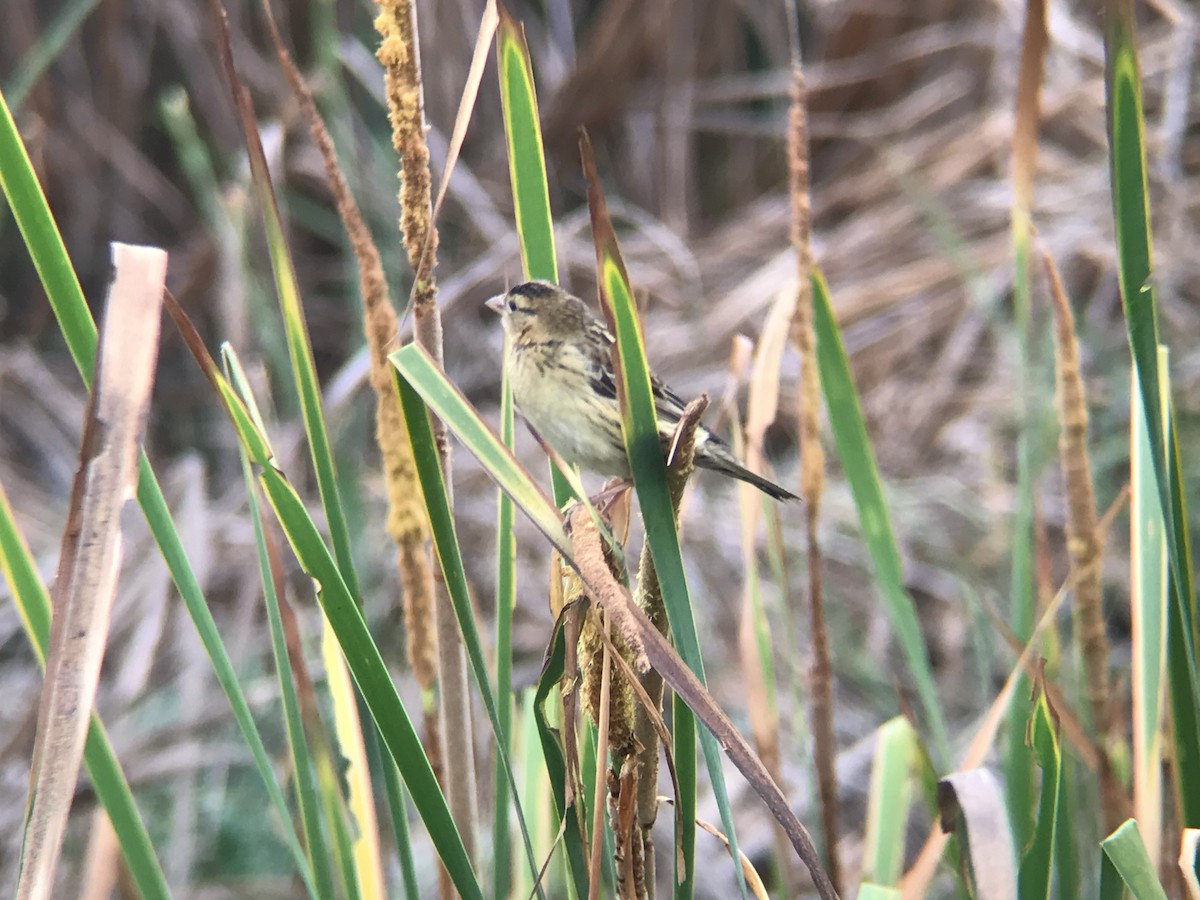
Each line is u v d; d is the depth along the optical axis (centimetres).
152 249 368
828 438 1362
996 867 404
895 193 1622
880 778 589
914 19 1725
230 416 406
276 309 1321
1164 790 534
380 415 491
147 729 1073
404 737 429
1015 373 1309
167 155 1623
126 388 354
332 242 1600
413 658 511
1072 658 1030
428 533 505
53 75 1577
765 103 1773
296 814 795
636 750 434
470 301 1524
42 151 1505
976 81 1725
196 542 1088
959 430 1391
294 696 470
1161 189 1520
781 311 648
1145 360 434
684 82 1686
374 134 1416
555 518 382
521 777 604
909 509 1305
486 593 1266
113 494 350
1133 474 505
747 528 633
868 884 447
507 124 507
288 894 1023
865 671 1180
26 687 1204
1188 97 1606
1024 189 581
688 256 1480
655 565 407
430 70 1574
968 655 1204
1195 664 479
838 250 1596
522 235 513
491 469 382
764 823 1106
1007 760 584
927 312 1508
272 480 410
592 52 1647
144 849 472
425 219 457
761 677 624
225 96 1580
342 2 1565
